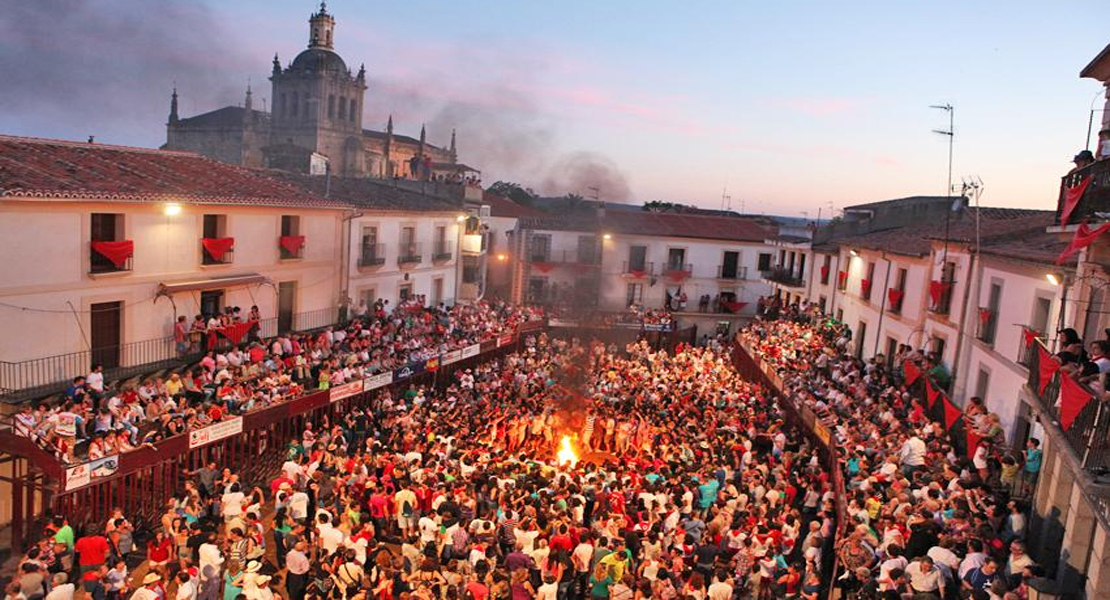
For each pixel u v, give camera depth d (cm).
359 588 1427
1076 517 1219
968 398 2445
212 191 2756
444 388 3309
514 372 3294
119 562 1458
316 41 11506
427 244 4309
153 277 2539
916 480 1780
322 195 3647
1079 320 1667
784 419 2792
